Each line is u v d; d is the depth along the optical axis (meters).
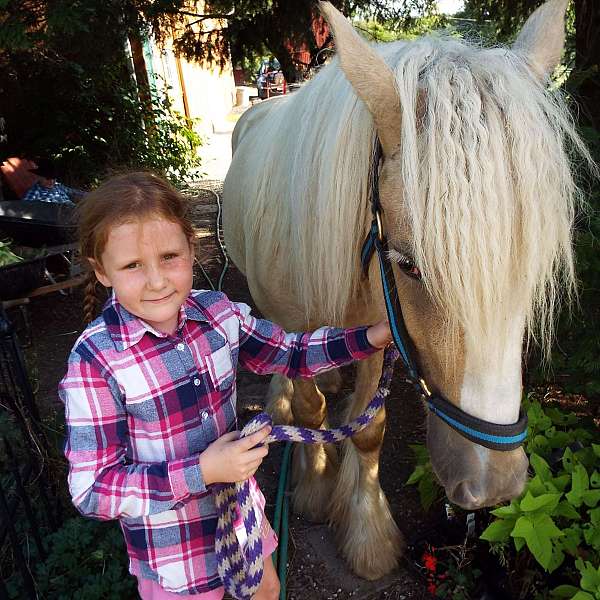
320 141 1.32
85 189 5.68
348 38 1.02
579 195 1.57
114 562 1.70
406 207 0.98
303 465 2.19
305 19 4.69
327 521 2.09
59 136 6.00
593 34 2.50
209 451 1.04
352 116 1.21
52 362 3.29
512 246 0.90
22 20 3.50
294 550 1.98
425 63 1.06
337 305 1.38
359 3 4.63
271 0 4.77
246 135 2.57
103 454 1.05
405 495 2.17
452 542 1.85
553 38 1.16
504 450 1.02
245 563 1.12
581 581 1.41
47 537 1.79
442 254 0.90
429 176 0.91
